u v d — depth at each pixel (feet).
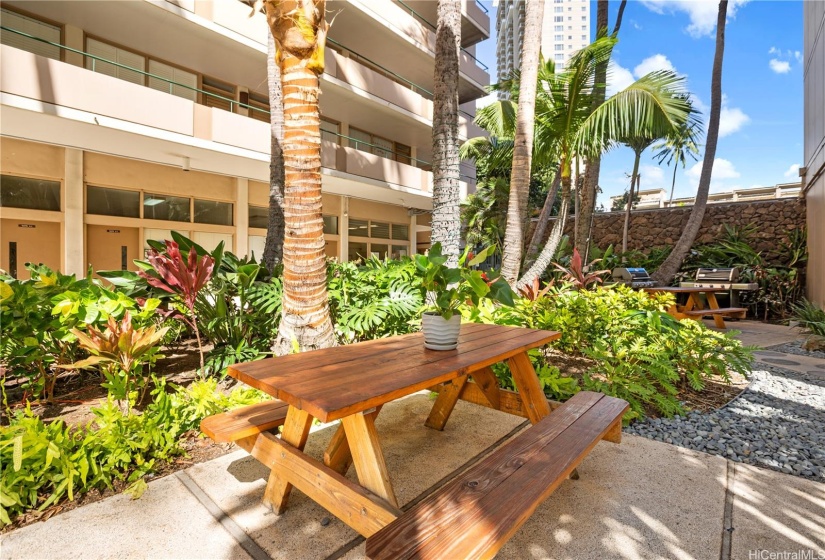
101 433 7.02
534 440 5.73
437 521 3.89
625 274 28.50
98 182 28.78
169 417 8.07
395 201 48.47
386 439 8.80
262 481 7.01
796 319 27.37
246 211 37.11
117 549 5.28
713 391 12.71
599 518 5.98
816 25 27.81
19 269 26.40
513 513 4.01
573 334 13.73
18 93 20.31
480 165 65.57
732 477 7.24
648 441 8.84
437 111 18.24
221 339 13.84
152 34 29.58
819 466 7.79
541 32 20.47
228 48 31.53
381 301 14.33
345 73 37.32
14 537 5.49
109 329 8.89
